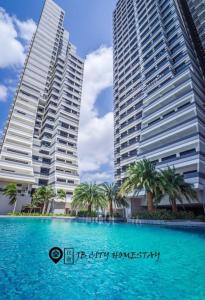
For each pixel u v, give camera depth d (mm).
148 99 41812
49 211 47562
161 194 24859
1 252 8516
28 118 55219
